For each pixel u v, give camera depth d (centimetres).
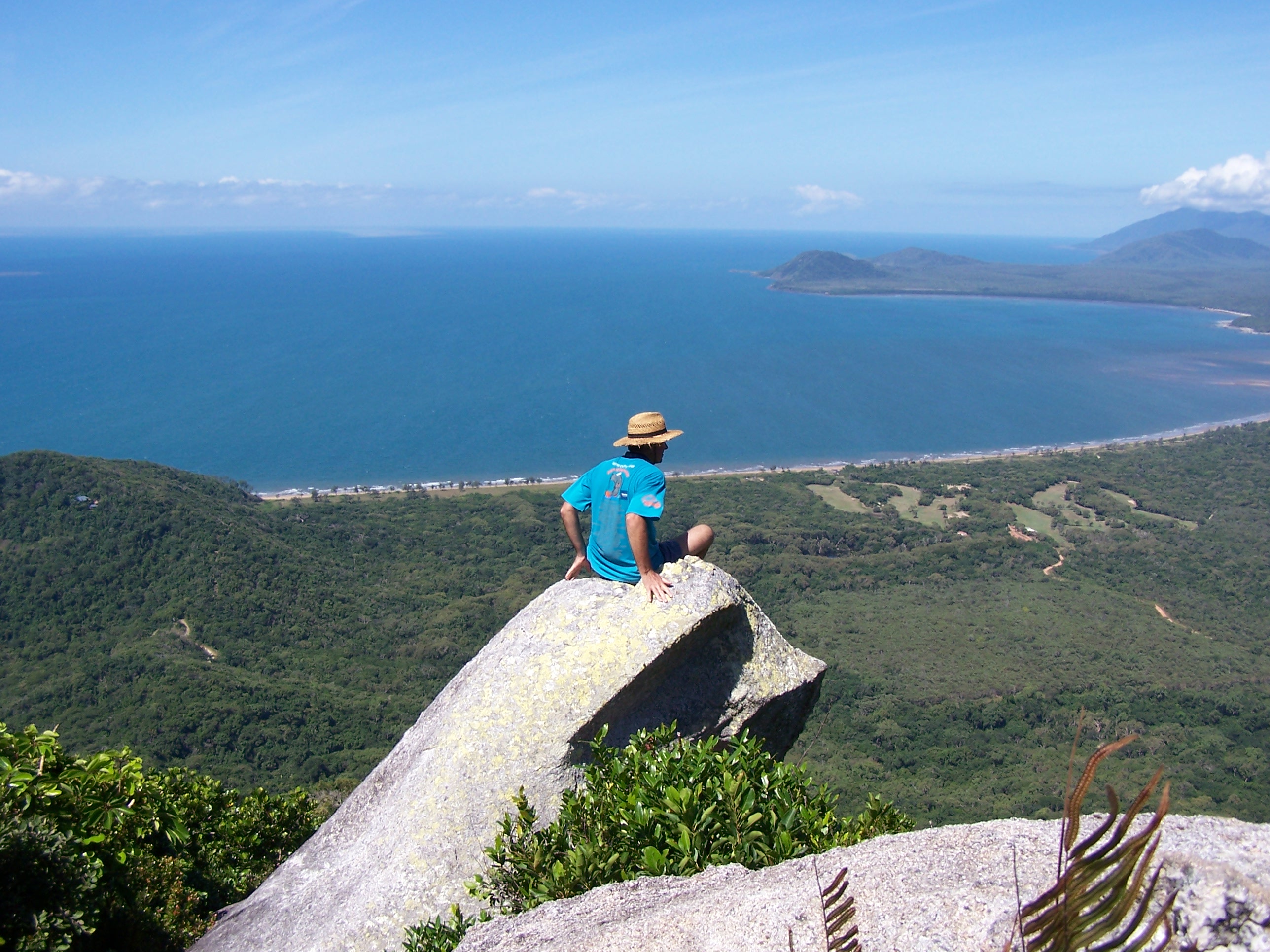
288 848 717
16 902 345
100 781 461
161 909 468
